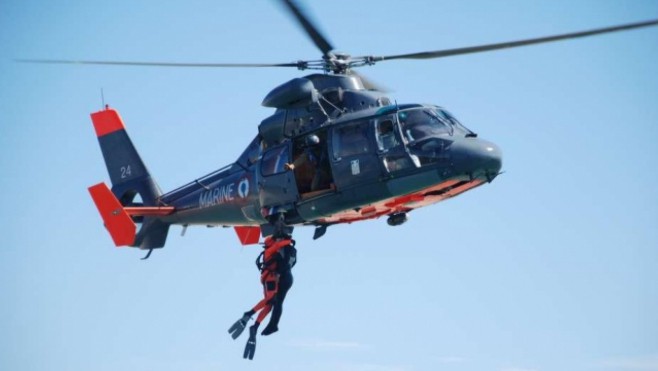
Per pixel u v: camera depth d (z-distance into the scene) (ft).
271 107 202.80
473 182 192.54
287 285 199.72
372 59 204.74
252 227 236.02
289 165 199.93
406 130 193.16
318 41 202.39
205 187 226.17
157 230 237.25
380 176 191.62
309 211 199.93
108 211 228.43
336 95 202.28
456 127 196.03
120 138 249.14
